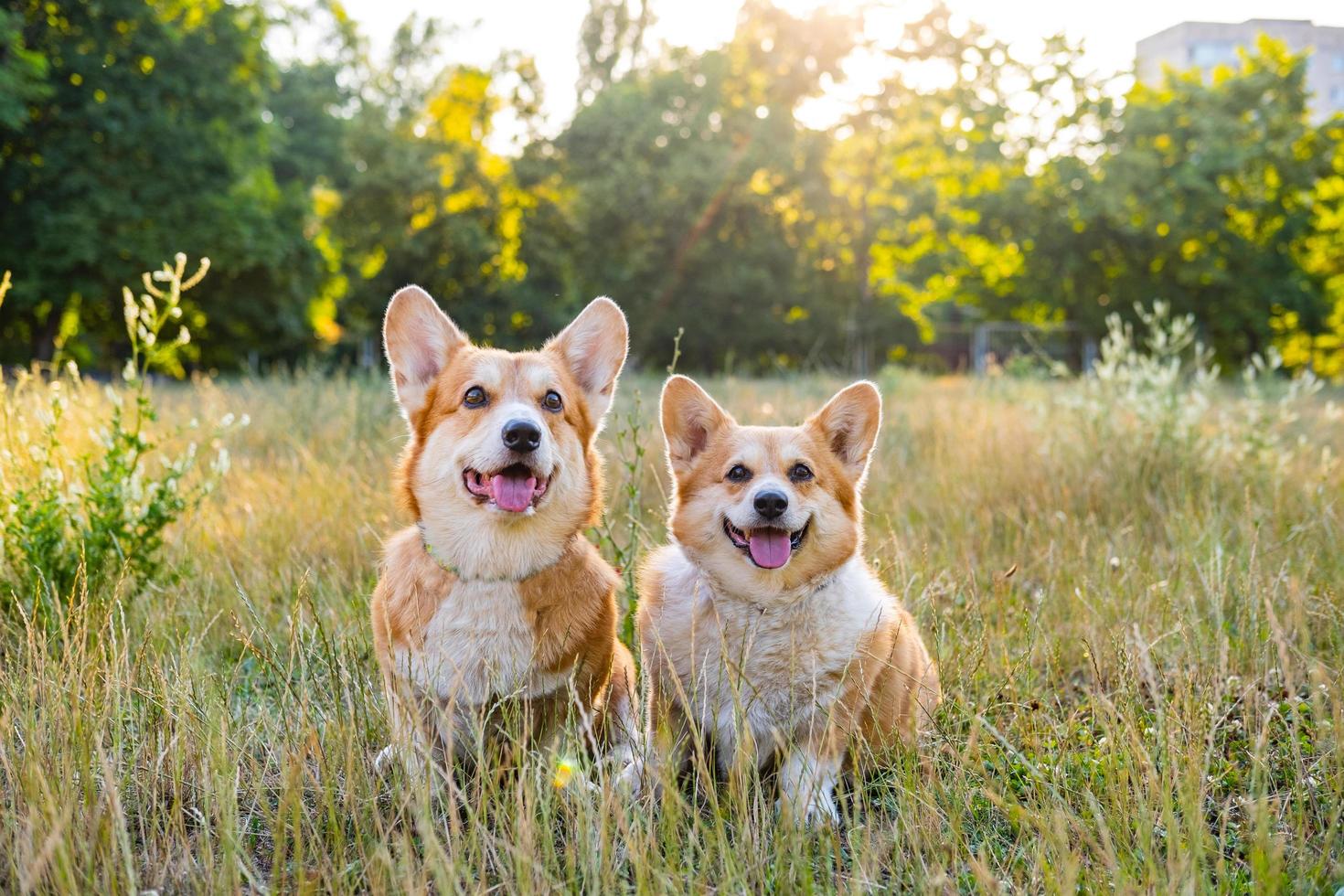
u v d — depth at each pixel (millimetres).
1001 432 8867
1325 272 35031
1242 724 3723
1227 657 4055
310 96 37062
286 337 28531
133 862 2738
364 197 30781
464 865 2750
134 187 22344
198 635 4461
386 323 3844
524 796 3029
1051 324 35000
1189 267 31359
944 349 43594
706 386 15102
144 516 4707
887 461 8500
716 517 3828
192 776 3232
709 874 2812
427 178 30422
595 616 3615
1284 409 7926
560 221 32781
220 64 23578
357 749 3238
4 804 2885
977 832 3109
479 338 31672
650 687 3686
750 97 34125
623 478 6984
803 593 3732
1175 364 7887
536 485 3445
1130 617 4578
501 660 3430
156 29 22625
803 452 3955
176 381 16516
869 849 2809
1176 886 2523
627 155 30750
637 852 2701
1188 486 6770
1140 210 31250
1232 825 3102
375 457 7891
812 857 3027
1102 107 33156
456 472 3480
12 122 19062
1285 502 6270
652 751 3582
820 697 3531
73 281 21797
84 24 22016
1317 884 2686
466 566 3461
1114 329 8570
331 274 30391
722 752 3609
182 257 4781
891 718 3783
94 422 5543
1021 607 4508
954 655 4145
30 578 4406
